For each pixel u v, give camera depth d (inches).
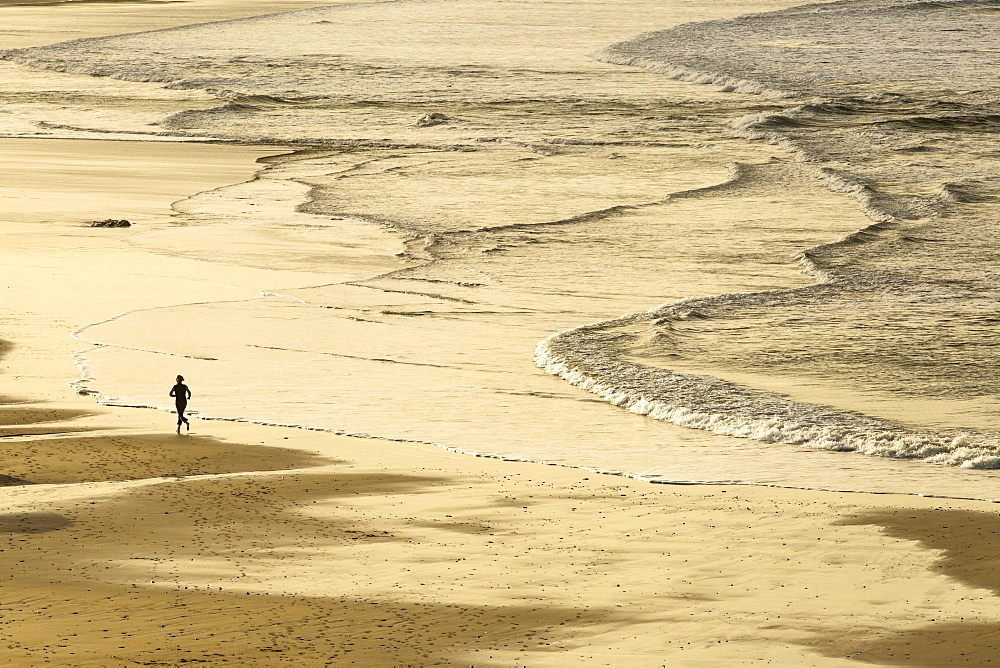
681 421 2588.6
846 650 1267.2
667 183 6638.8
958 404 2728.8
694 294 4160.9
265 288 4151.1
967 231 5236.2
